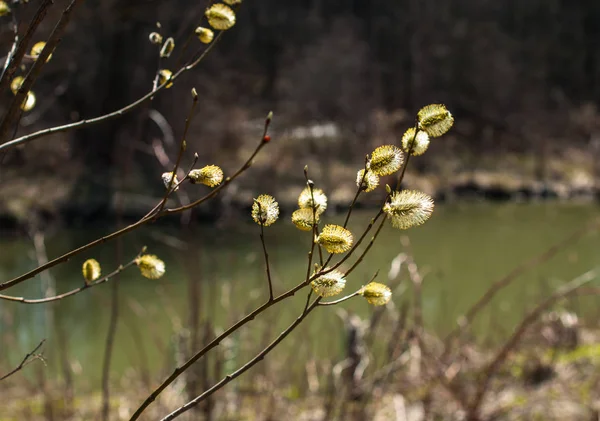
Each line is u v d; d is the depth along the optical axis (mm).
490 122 23922
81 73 13148
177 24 11234
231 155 12570
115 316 2721
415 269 3568
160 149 3012
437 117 934
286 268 8047
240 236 9094
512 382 4070
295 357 4586
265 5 22750
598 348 4680
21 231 11000
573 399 3791
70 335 6180
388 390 3775
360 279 6926
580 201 17625
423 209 929
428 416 3373
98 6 9156
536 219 14188
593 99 27391
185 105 13609
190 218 3369
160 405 3574
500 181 18266
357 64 23016
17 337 6031
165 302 6582
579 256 9633
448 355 3912
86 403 4238
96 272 1275
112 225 12055
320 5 24328
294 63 22203
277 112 19609
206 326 3193
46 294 3367
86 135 13422
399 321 3488
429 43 25250
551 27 27781
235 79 19094
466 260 9883
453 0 26078
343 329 4574
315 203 1002
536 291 7508
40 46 1542
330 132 16703
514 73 25828
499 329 5289
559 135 23828
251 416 3604
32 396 4375
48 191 11695
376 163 955
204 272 6543
